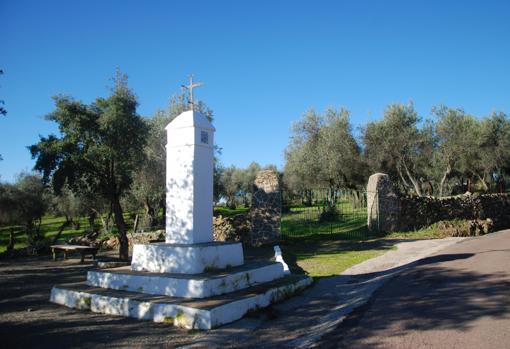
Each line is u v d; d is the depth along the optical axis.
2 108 8.55
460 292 7.09
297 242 17.45
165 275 7.09
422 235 17.66
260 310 6.71
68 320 6.35
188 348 5.08
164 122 23.59
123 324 6.08
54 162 14.17
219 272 7.38
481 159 28.86
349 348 4.97
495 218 23.30
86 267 13.52
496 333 5.05
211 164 8.48
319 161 27.69
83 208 26.67
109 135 14.31
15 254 18.92
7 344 5.24
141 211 30.50
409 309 6.36
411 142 27.19
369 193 19.14
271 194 17.45
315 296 7.85
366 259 12.30
